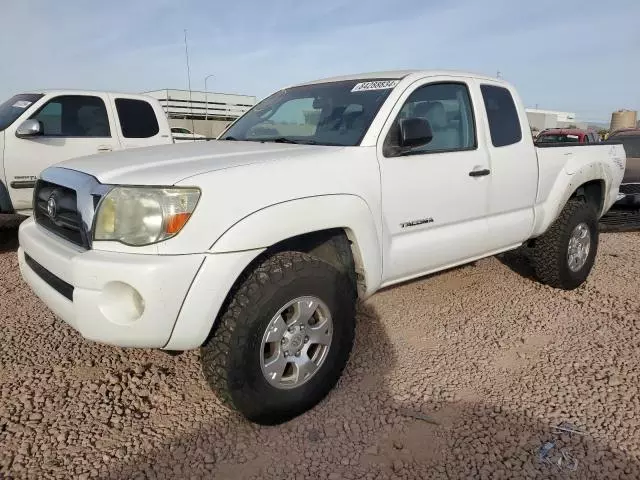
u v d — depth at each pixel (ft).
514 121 13.75
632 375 10.73
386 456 8.25
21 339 11.84
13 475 7.59
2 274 16.56
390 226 10.46
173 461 8.05
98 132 23.52
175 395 9.82
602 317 13.80
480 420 9.17
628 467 8.02
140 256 7.60
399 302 14.56
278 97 13.78
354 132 10.57
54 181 9.23
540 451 8.34
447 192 11.53
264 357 8.59
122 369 10.70
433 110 11.81
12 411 9.11
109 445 8.35
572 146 15.53
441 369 10.94
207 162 8.75
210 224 7.75
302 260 8.75
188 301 7.63
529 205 14.02
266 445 8.48
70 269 7.94
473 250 12.56
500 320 13.51
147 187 7.72
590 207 15.80
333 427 8.96
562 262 15.11
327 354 9.35
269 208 8.27
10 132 21.07
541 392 10.09
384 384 10.31
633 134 30.25
